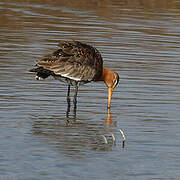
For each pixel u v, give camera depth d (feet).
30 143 40.19
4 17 85.66
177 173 36.22
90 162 37.29
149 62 65.05
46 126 44.27
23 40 72.43
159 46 73.10
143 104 50.96
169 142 41.63
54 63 50.60
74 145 40.37
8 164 36.22
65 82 51.98
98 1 101.04
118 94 53.67
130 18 89.20
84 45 53.06
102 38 75.51
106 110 49.29
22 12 90.17
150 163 37.60
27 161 36.88
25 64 61.57
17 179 34.17
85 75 51.96
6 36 74.02
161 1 102.94
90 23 84.38
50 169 35.86
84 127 44.65
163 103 51.31
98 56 53.16
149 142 41.50
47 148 39.40
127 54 68.03
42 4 97.50
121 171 36.11
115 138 42.22
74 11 92.84
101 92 54.90
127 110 49.39
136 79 58.23
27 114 46.80
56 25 82.02
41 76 51.21
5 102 49.29
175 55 69.05
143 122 46.24
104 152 39.22
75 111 48.75
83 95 53.67
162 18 90.43
